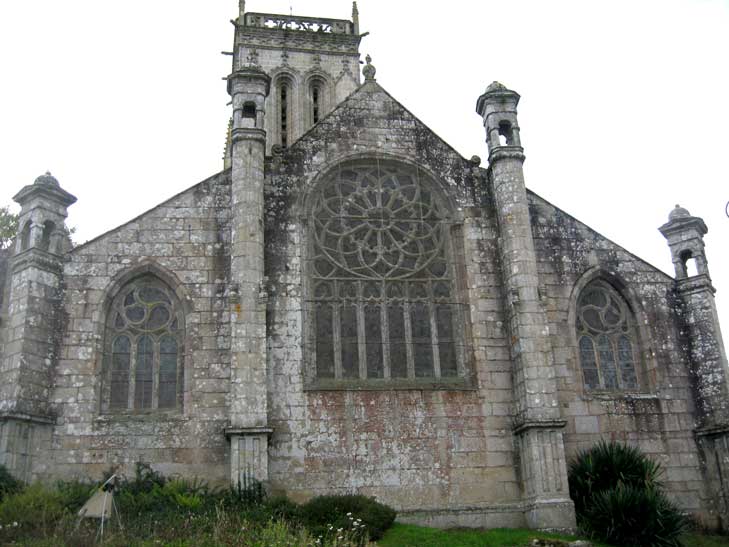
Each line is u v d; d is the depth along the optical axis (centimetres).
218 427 2544
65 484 2347
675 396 2816
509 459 2625
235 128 2839
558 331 2838
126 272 2705
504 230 2852
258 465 2397
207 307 2694
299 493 2495
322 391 2623
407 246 2912
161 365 2655
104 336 2641
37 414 2447
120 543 1902
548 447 2527
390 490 2541
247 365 2492
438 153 3044
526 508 2525
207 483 2466
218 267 2750
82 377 2552
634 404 2777
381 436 2598
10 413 2367
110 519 2108
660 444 2739
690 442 2759
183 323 2695
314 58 5197
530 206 2997
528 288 2727
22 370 2452
